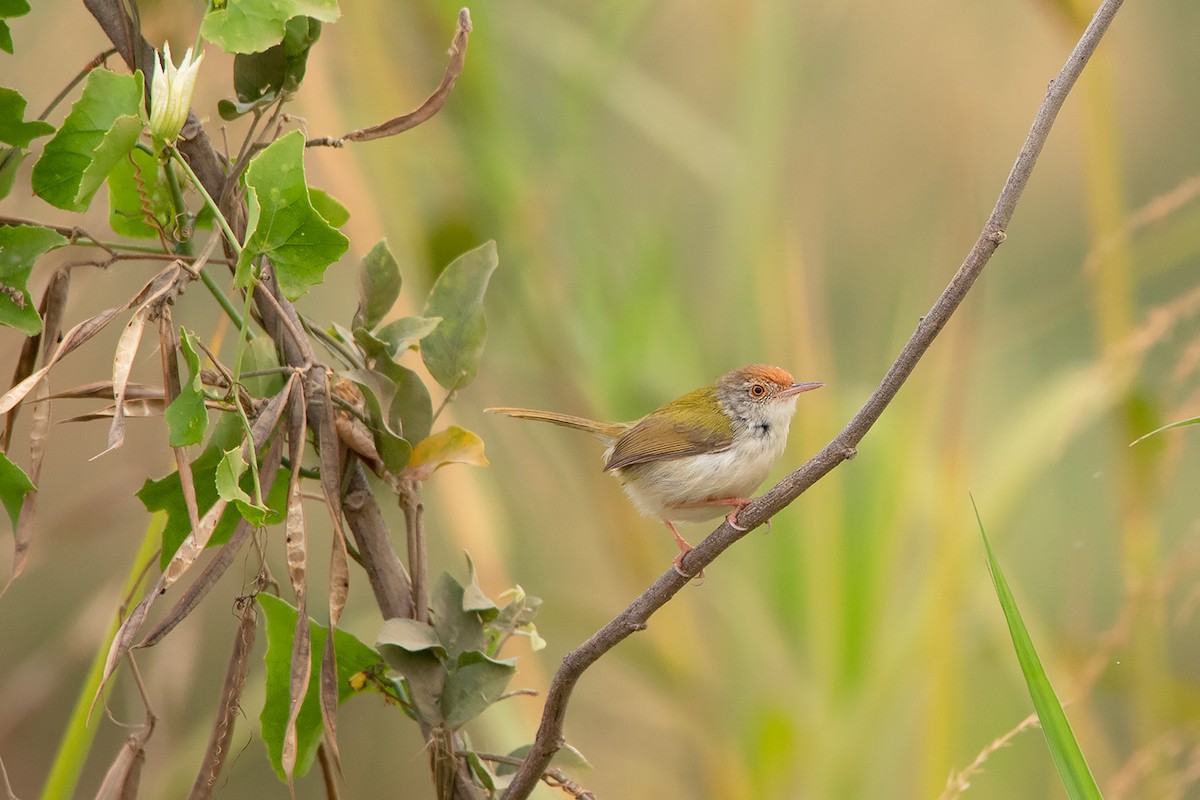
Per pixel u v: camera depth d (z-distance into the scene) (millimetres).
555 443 9273
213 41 4457
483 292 5383
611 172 10273
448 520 7684
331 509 4648
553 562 9305
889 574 8258
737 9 9617
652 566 8930
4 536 7293
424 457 5090
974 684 9875
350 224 7285
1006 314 12008
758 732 8141
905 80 12109
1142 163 13734
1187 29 14023
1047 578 11688
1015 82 12797
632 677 9211
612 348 8797
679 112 9461
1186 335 10648
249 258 4379
